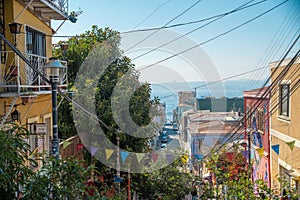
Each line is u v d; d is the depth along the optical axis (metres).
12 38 7.61
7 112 6.43
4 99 7.00
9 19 7.62
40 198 3.01
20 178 3.14
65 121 12.06
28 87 7.28
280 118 11.09
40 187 3.04
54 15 10.41
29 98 7.23
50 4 9.29
